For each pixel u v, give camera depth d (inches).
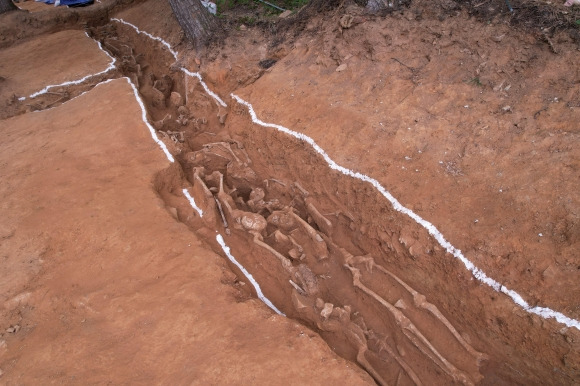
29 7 676.7
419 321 177.0
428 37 250.4
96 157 285.6
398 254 191.6
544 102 197.8
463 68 231.3
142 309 180.9
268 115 285.0
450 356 166.9
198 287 189.0
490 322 159.5
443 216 181.3
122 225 225.9
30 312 188.1
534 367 150.9
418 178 199.9
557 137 183.3
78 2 657.6
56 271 205.6
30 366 164.4
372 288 194.2
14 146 309.3
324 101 263.6
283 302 201.5
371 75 260.4
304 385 148.3
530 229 162.2
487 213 174.7
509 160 186.9
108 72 424.8
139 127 313.0
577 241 151.4
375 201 204.8
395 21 264.5
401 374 169.3
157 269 200.1
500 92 212.7
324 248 213.0
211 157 297.6
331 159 231.6
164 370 156.9
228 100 334.3
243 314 175.0
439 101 226.1
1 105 376.8
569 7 218.8
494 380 160.2
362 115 241.0
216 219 239.6
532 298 149.5
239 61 342.6
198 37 374.6
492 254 162.7
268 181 271.6
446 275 174.4
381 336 179.9
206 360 158.2
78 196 249.9
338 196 226.5
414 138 215.8
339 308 181.6
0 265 211.2
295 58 311.4
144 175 264.1
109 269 202.8
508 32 224.2
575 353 137.9
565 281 146.4
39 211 241.3
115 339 170.2
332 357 157.3
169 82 409.1
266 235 230.4
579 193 161.9
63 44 489.1
